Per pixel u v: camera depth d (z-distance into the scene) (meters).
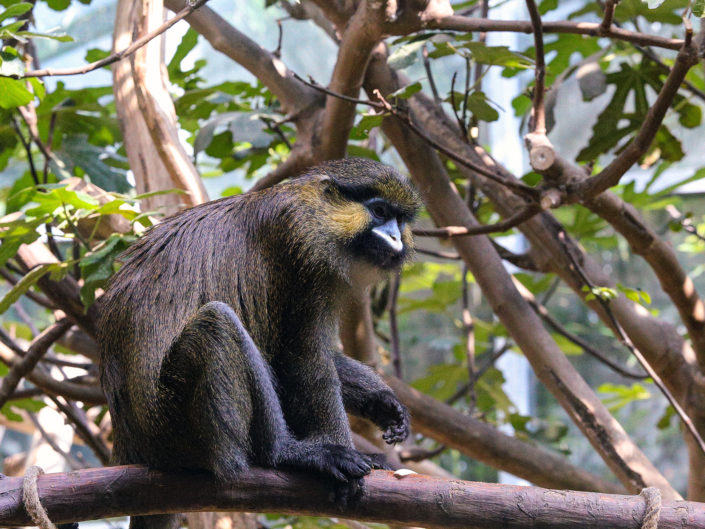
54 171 7.63
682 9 7.61
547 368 7.54
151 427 5.09
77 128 8.39
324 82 13.40
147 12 7.20
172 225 5.83
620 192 9.89
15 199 6.25
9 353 7.41
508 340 10.04
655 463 14.15
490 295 7.81
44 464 11.30
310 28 13.33
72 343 8.15
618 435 7.22
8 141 8.31
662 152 8.18
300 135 7.53
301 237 5.82
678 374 7.76
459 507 4.64
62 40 5.62
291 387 5.61
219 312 5.12
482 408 11.06
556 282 9.23
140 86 7.18
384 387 6.18
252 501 4.95
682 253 13.72
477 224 7.94
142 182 7.76
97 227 6.85
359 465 4.86
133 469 4.97
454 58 12.27
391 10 6.13
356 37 6.43
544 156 6.05
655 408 14.20
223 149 8.59
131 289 5.51
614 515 4.52
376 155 8.50
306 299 5.77
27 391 7.76
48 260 7.00
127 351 5.37
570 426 13.31
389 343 11.39
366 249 6.08
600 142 8.07
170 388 5.06
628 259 13.71
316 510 4.91
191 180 7.30
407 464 8.86
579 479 8.28
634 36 5.73
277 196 6.01
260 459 5.08
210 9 7.61
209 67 14.13
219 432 4.98
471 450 8.25
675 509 4.54
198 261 5.64
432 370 10.55
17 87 5.76
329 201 6.10
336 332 6.12
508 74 8.73
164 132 7.23
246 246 5.81
